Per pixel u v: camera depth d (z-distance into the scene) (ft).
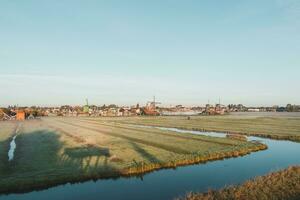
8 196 78.02
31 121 416.26
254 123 312.71
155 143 157.79
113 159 113.39
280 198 63.10
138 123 340.59
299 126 265.75
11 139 186.60
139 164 104.37
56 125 312.50
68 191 81.30
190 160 114.62
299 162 115.85
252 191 68.23
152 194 77.51
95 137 188.85
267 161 117.60
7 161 112.16
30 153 129.59
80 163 107.76
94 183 88.69
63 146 149.18
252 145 148.56
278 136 190.39
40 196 77.77
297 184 72.13
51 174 92.38
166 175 96.99
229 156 128.06
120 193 79.05
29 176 90.27
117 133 213.66
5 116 521.24
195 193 72.23
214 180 90.22
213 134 218.38
